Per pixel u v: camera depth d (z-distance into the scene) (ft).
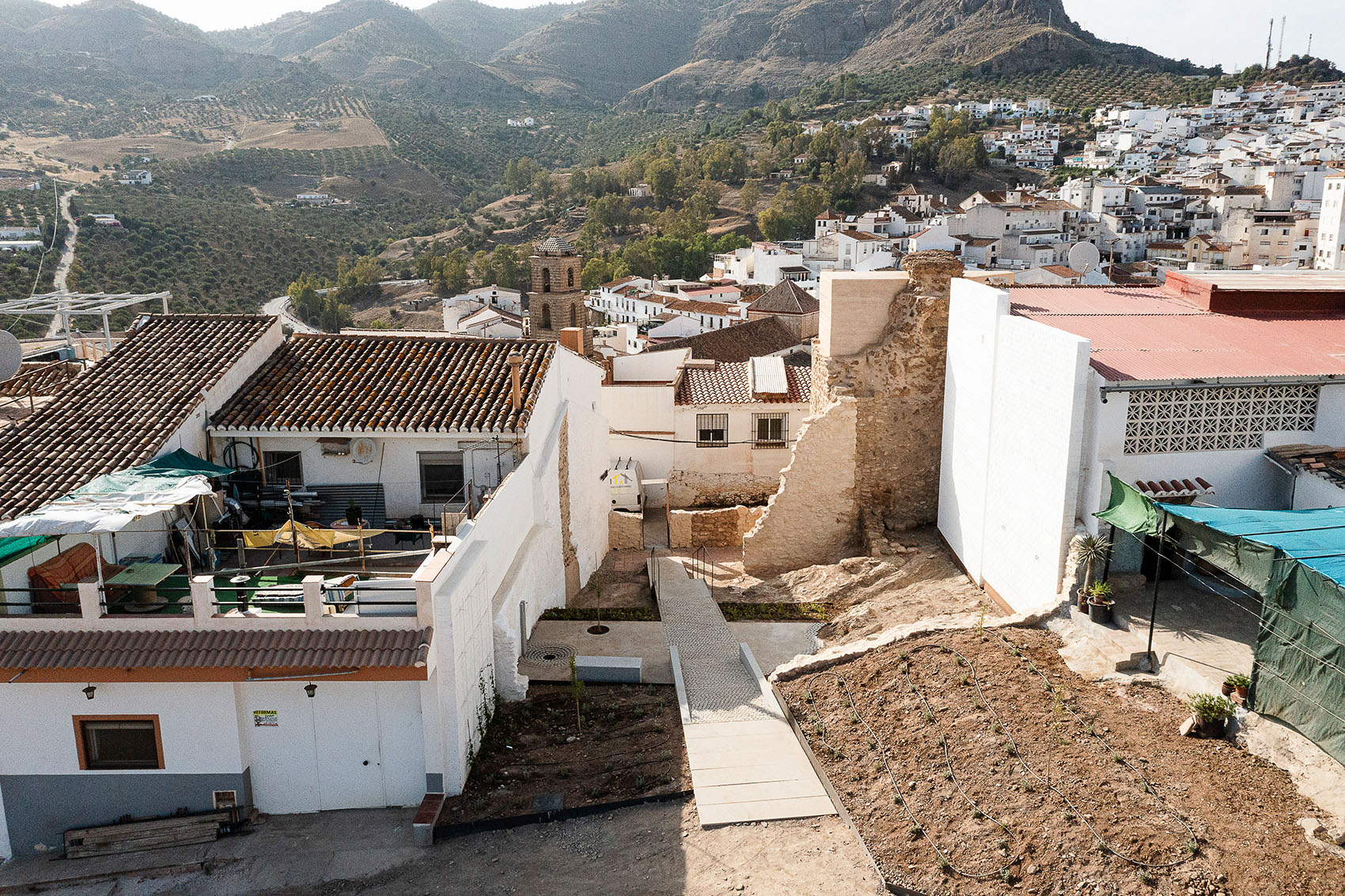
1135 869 38.52
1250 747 45.50
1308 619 43.16
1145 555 65.10
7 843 54.08
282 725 53.72
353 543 68.49
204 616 51.13
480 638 59.98
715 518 114.52
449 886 46.88
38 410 72.90
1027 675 55.72
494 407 76.59
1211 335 72.49
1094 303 87.66
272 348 85.30
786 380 125.49
